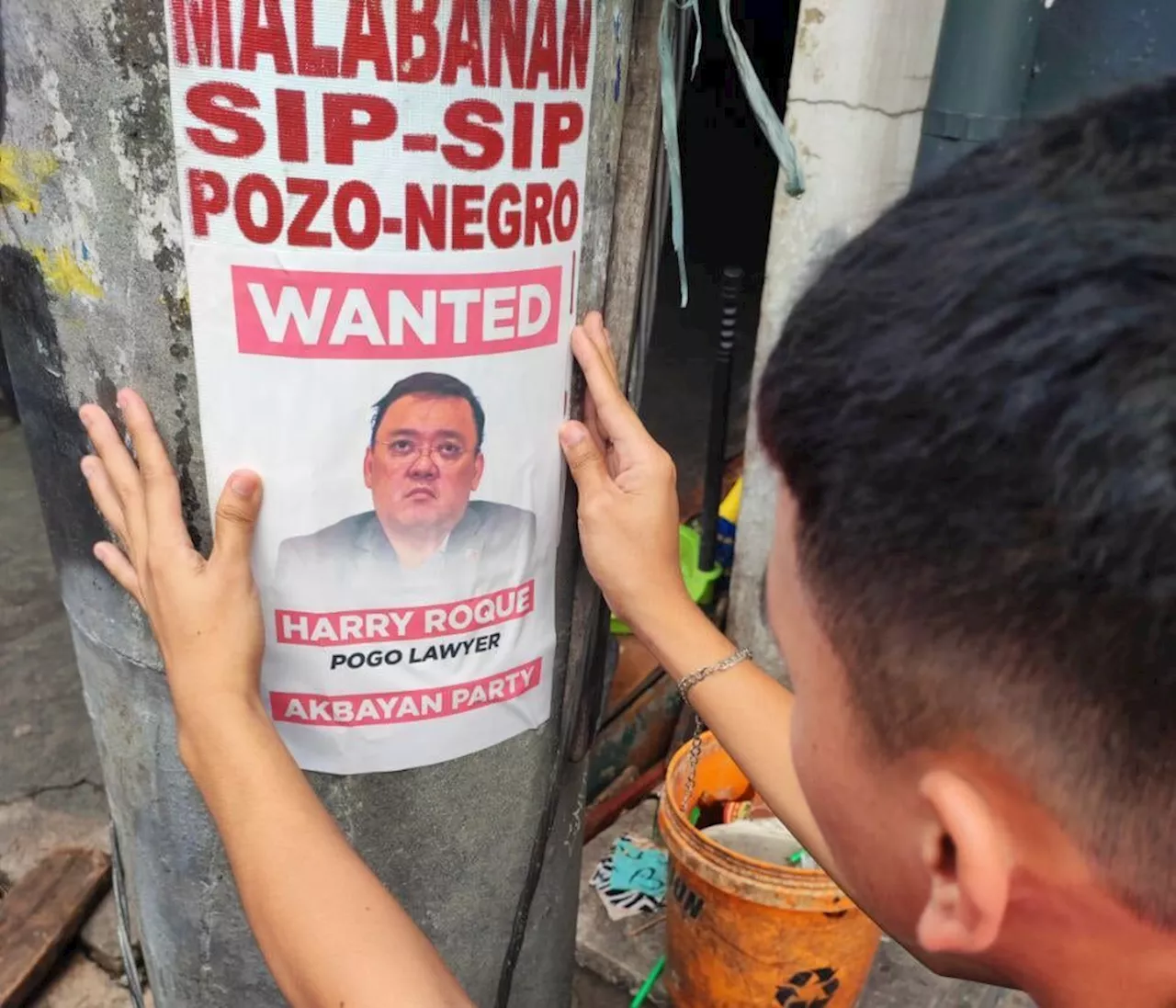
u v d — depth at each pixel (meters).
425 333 0.75
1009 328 0.42
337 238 0.71
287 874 0.72
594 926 1.78
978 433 0.42
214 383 0.75
